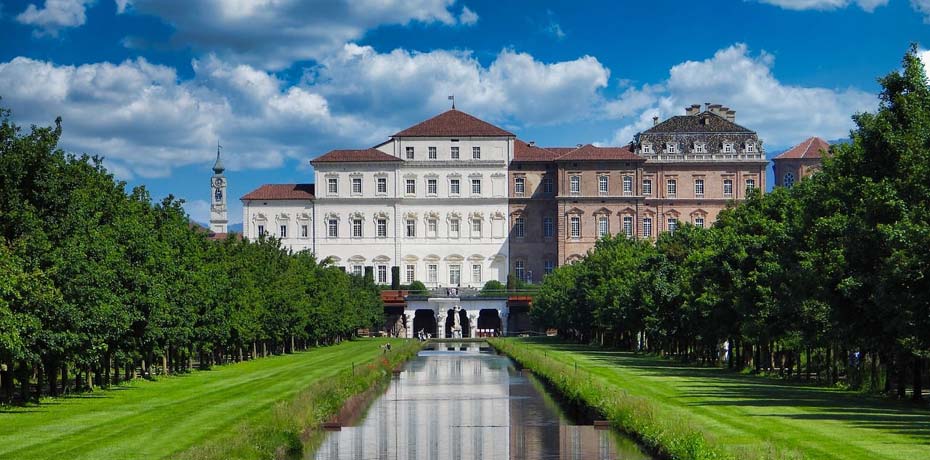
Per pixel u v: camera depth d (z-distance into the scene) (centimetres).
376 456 4738
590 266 15225
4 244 5500
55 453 4078
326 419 5681
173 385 7419
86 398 6331
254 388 7106
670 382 7506
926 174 5316
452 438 5288
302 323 13062
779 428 4556
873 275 5497
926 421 4809
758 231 8681
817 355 7875
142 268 7062
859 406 5581
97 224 6744
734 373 8712
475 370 10738
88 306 5866
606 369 9175
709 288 8769
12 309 5366
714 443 3938
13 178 5891
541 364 9300
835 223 6025
